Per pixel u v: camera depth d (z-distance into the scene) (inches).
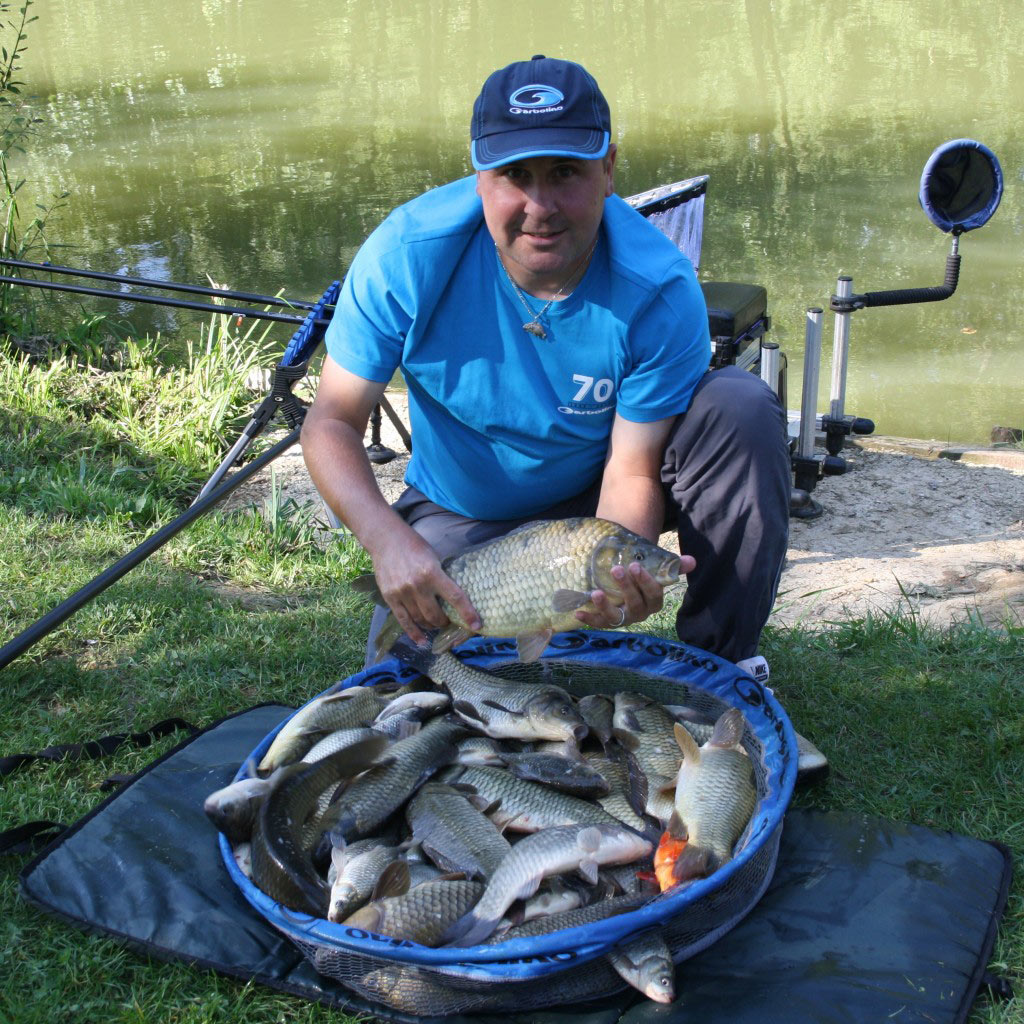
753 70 539.5
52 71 568.1
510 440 111.5
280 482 204.2
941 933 92.5
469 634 98.2
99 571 159.6
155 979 92.1
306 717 109.2
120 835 104.1
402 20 652.1
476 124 96.7
